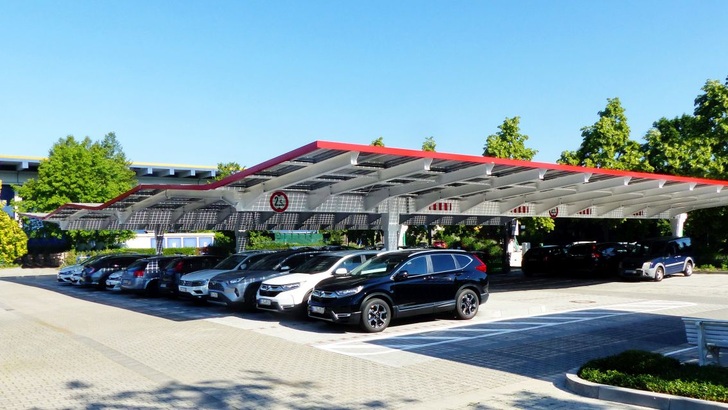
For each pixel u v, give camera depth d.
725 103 29.70
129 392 7.86
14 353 10.80
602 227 34.34
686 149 30.27
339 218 23.97
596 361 8.09
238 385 8.16
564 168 16.22
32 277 35.44
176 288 19.70
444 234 35.28
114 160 52.12
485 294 14.47
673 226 27.97
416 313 13.17
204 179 61.56
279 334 12.45
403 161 14.33
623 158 31.05
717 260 28.69
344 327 13.21
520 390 7.70
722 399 6.28
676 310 14.97
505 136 30.98
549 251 28.19
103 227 26.36
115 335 12.58
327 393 7.70
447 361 9.56
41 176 44.78
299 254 17.33
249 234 38.03
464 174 15.64
